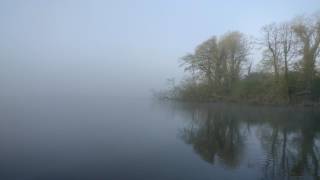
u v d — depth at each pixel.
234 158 19.47
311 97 48.78
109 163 17.75
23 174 15.67
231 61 61.81
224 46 61.62
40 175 15.55
